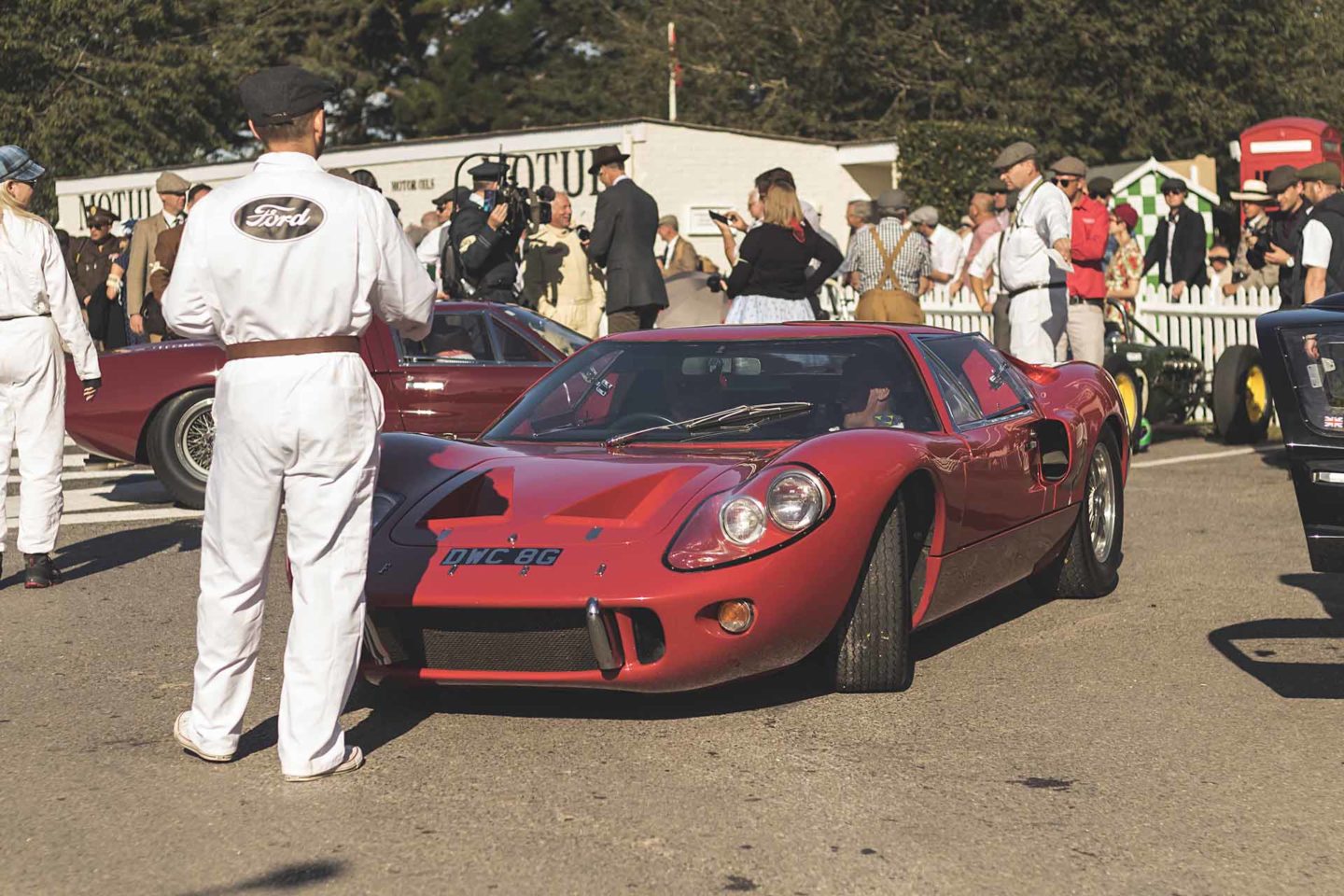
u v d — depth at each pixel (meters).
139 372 9.19
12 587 7.09
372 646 4.61
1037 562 6.16
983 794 4.02
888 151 23.69
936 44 33.28
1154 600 6.55
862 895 3.35
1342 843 3.66
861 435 4.88
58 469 7.11
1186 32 31.14
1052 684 5.14
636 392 5.66
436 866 3.54
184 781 4.21
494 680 4.54
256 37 41.41
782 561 4.46
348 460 4.12
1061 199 10.39
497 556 4.55
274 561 7.38
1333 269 9.55
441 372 9.30
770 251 9.45
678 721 4.71
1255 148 23.25
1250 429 12.51
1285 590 6.71
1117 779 4.14
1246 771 4.21
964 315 15.54
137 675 5.45
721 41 37.84
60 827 3.85
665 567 4.42
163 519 9.01
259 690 5.23
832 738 4.52
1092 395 6.59
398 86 46.00
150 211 25.58
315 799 4.04
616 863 3.54
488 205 12.34
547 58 45.88
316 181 4.11
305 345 4.07
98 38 37.22
